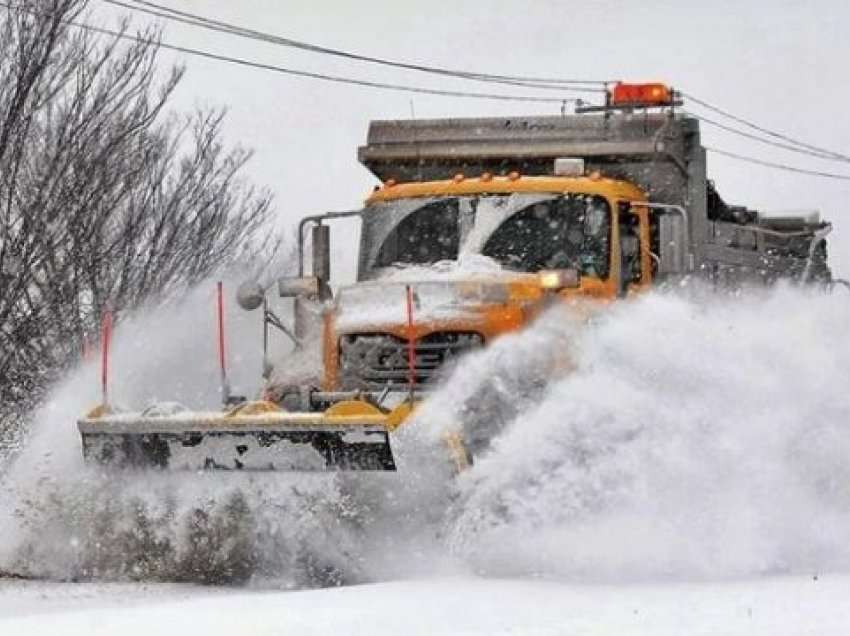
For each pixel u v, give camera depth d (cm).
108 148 4756
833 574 2669
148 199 5053
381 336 3077
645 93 3681
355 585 2661
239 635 1956
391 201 3422
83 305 4694
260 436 2836
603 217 3262
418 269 3316
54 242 4566
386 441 2731
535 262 3269
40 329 4472
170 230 5091
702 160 3638
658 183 3550
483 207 3334
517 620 2073
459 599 2283
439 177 3747
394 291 3109
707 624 2014
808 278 4212
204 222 5194
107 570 2973
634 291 3297
